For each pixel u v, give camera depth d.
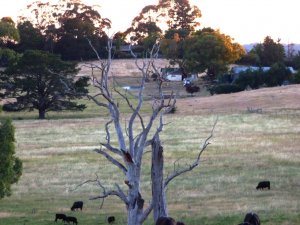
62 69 97.12
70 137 74.69
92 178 49.78
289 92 108.25
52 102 99.50
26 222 34.09
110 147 27.53
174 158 57.94
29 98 99.19
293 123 81.38
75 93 29.08
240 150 61.53
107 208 38.88
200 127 80.50
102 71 27.78
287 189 43.62
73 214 36.75
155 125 81.56
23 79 98.56
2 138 38.59
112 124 83.94
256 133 73.88
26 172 52.88
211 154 59.75
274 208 36.12
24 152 63.75
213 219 32.81
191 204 38.75
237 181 46.78
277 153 59.16
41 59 97.38
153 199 26.53
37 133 79.06
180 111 97.31
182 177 48.75
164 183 27.00
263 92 110.31
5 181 38.53
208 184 45.88
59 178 50.00
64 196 43.34
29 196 43.44
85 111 105.38
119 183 47.44
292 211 34.91
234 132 75.44
